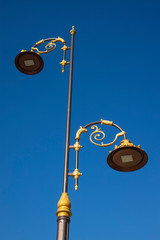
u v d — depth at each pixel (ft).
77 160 22.98
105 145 24.98
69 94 25.91
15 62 31.07
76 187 21.77
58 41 30.45
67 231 19.79
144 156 25.04
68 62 28.35
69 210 20.57
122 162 25.55
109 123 25.62
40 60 30.78
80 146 23.63
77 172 22.35
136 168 25.81
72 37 29.43
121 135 25.22
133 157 25.09
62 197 21.02
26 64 31.07
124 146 24.54
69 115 24.93
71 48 28.71
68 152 23.39
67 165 22.72
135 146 24.66
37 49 30.76
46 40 31.01
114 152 24.99
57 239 19.36
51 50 30.60
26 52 30.25
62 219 20.07
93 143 24.94
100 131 25.20
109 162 25.79
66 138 23.94
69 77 26.91
